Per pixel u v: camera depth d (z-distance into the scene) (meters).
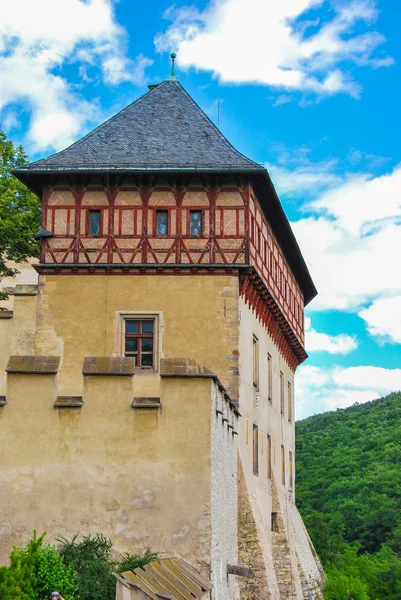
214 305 31.08
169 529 19.12
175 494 19.23
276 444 41.28
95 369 19.59
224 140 33.78
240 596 29.31
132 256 31.41
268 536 36.66
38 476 19.19
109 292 31.23
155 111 35.31
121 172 31.27
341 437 112.94
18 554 15.77
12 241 35.25
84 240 31.53
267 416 38.34
